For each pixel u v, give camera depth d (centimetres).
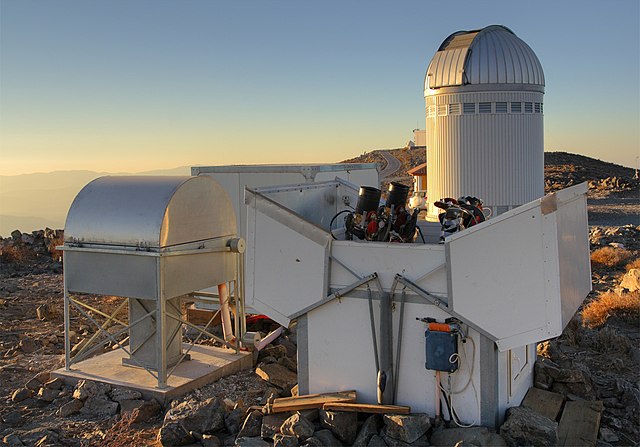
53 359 1048
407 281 675
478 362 657
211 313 1179
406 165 9644
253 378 930
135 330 941
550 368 793
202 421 704
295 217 718
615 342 1021
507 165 2109
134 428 766
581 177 6131
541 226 617
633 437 697
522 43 2152
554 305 618
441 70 2148
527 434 626
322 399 695
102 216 880
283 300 732
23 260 2138
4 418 794
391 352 689
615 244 2094
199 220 912
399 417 641
